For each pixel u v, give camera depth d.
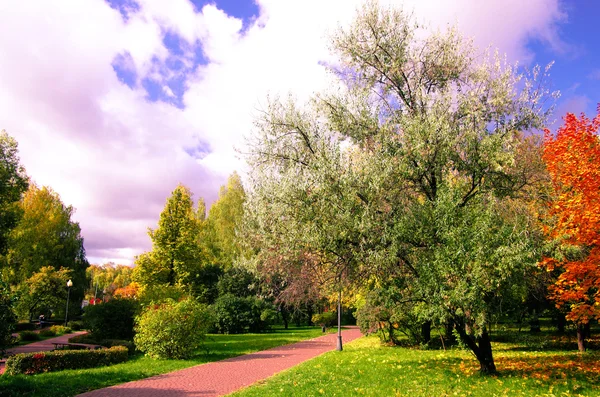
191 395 9.53
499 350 15.15
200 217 47.31
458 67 12.45
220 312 31.91
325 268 11.52
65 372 12.11
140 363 14.54
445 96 11.56
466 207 9.80
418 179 11.09
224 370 13.28
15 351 19.03
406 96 12.45
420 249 9.80
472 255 8.23
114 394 9.61
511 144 11.36
